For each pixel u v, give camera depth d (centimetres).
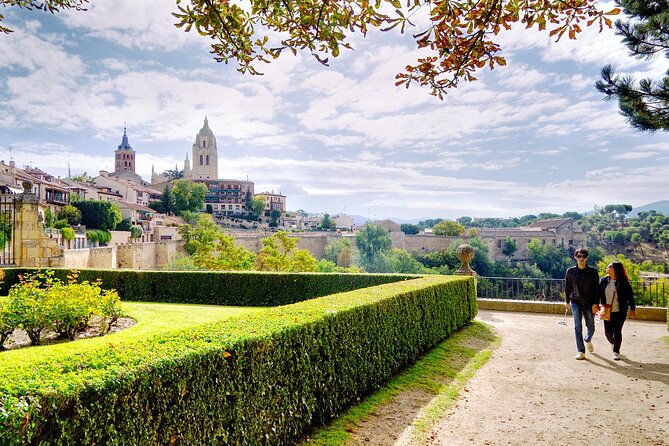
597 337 932
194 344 336
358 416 495
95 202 5322
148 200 9069
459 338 917
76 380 247
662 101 824
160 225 7450
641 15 824
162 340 346
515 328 1047
